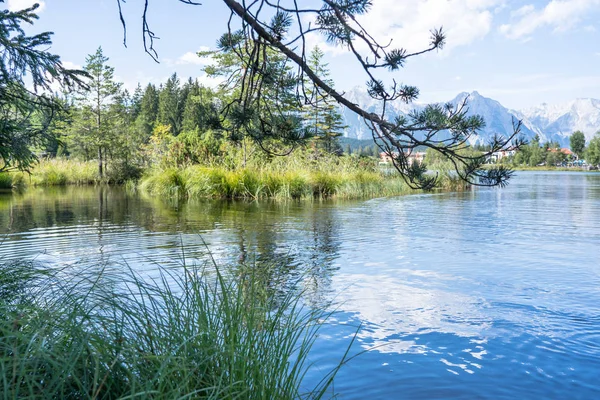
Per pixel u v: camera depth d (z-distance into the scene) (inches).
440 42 115.2
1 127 191.5
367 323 166.6
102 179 1334.9
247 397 93.5
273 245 318.0
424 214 520.7
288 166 878.4
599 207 609.9
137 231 379.9
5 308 94.8
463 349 145.8
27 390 74.4
